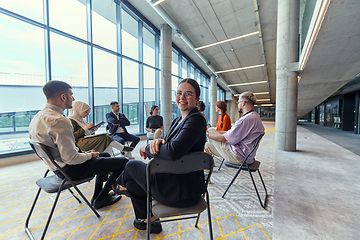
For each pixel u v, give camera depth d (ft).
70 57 13.21
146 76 21.45
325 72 14.85
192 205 3.06
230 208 5.21
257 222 4.52
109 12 16.14
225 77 41.88
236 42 24.59
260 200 5.29
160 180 2.92
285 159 10.76
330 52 10.90
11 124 10.95
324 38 9.39
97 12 15.14
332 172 8.33
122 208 5.23
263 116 88.84
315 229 4.20
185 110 3.26
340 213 4.87
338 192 6.19
